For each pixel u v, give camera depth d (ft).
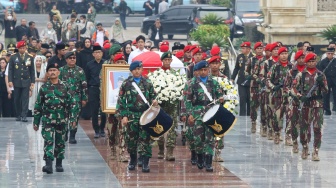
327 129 102.58
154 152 85.46
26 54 110.22
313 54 79.30
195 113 74.02
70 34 172.45
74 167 77.66
